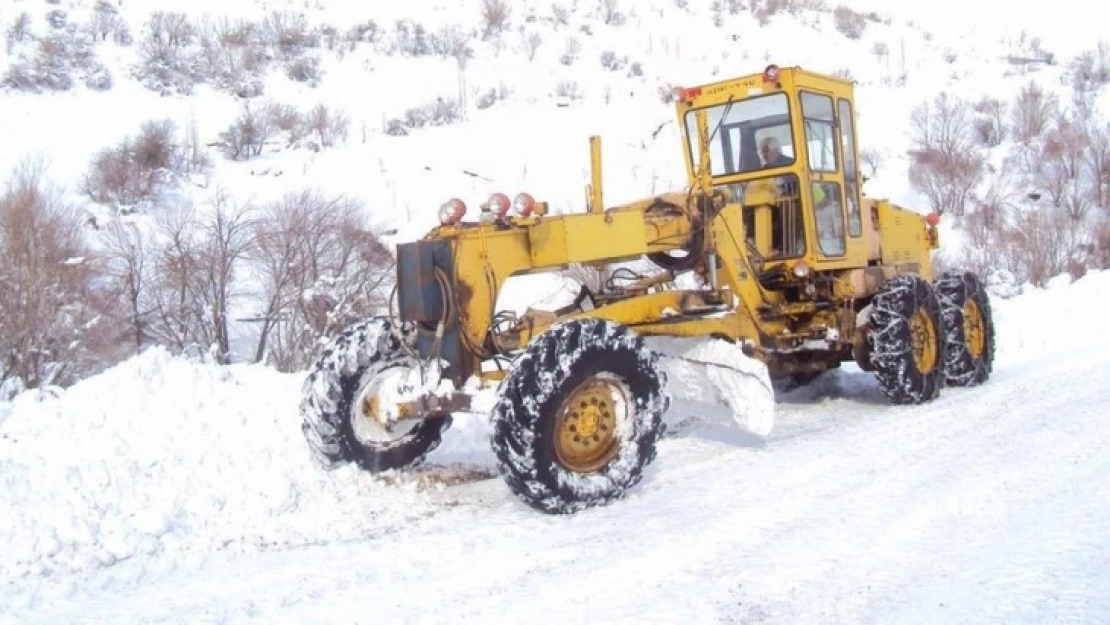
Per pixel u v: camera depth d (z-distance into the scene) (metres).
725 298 7.64
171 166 22.27
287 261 16.62
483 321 6.22
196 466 6.38
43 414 7.04
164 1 33.91
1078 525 5.15
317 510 6.00
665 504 5.98
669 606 4.32
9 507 5.47
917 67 38.56
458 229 6.25
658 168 25.22
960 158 27.33
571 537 5.38
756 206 8.66
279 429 7.20
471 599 4.49
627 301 6.88
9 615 4.50
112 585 4.87
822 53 39.59
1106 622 3.96
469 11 38.97
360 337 6.70
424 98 29.95
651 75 34.69
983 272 21.36
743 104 8.73
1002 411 8.27
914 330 8.96
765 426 6.84
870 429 7.92
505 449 5.66
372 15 37.03
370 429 6.75
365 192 22.25
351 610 4.41
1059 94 34.12
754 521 5.52
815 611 4.23
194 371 7.85
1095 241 23.61
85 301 14.77
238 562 5.16
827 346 8.69
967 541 5.04
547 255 6.43
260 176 22.78
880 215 9.96
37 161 21.44
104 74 26.44
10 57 26.78
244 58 29.92
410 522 5.80
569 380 5.81
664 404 6.27
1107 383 9.20
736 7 43.88
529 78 32.88
